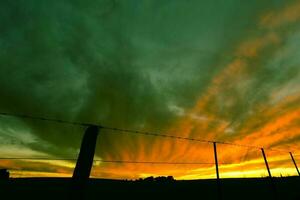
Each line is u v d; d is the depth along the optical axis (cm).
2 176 2452
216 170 891
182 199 1752
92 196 1777
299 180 2225
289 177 2492
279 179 2452
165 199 1755
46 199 1653
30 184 2155
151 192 1998
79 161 482
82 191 443
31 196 1709
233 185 2255
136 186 2270
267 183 2230
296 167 1235
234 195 1798
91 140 523
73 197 432
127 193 1953
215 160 913
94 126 558
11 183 2152
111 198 1752
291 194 1664
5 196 1664
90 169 479
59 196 1755
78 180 453
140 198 1780
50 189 1980
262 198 1617
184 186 2267
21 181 2308
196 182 2531
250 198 1648
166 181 2650
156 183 2464
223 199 1692
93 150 508
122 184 2389
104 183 2412
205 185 2316
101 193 1911
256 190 1919
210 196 1825
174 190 2078
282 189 1898
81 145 514
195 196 1838
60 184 2230
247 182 2375
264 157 1122
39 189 1948
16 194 1745
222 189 2083
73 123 572
